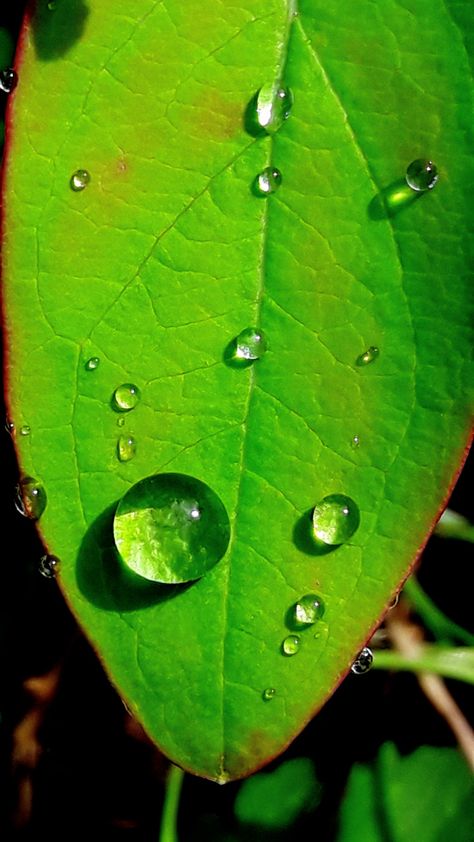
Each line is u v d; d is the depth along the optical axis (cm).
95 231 9
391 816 12
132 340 9
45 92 9
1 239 9
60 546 9
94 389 9
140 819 12
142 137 9
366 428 9
